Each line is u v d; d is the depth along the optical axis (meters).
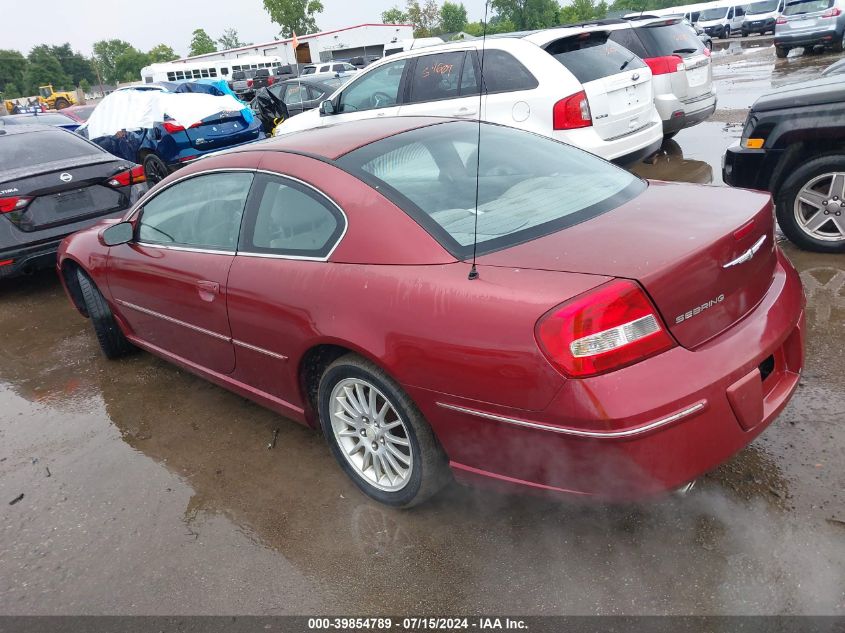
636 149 6.28
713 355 2.05
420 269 2.32
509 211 2.53
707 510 2.45
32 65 100.25
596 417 1.90
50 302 6.09
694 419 1.97
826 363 3.29
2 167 6.13
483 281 2.16
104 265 3.98
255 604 2.34
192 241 3.33
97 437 3.60
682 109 7.84
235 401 3.80
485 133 3.12
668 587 2.16
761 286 2.36
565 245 2.23
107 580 2.54
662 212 2.43
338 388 2.67
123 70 111.81
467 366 2.12
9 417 3.96
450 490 2.77
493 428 2.15
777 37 18.30
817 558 2.19
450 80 6.59
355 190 2.60
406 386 2.31
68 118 12.38
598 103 5.94
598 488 2.04
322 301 2.55
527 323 2.00
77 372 4.48
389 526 2.62
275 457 3.20
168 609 2.36
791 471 2.59
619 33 7.83
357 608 2.26
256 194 2.97
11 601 2.50
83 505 3.02
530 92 6.01
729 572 2.18
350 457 2.79
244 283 2.91
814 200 4.49
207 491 3.01
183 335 3.53
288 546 2.59
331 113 7.70
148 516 2.88
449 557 2.42
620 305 1.92
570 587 2.22
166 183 3.59
